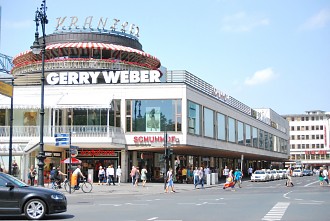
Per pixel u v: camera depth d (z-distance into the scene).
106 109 44.84
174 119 45.19
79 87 45.41
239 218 15.12
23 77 49.94
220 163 75.88
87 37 53.12
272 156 94.06
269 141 91.94
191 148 49.59
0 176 15.54
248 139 73.19
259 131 82.38
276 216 15.57
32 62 51.47
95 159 45.50
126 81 45.91
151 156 50.84
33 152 42.25
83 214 16.86
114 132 43.72
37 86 45.59
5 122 45.25
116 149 45.38
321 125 167.62
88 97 44.34
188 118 46.00
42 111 26.48
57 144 31.17
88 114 44.91
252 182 57.88
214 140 54.94
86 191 33.38
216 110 56.38
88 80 46.38
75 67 50.06
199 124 49.62
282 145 109.56
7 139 42.12
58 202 15.41
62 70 49.84
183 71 46.38
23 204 15.16
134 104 45.44
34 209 15.16
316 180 65.25
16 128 43.53
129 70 49.06
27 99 43.38
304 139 169.12
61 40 53.28
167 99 45.41
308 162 167.00
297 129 170.25
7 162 41.12
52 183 34.53
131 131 45.22
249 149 73.12
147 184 43.62
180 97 45.34
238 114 67.50
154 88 45.47
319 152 166.25
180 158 59.00
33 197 15.21
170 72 46.47
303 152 168.38
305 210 17.66
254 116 79.75
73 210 18.56
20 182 15.86
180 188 39.56
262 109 98.81
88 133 42.47
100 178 41.91
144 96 45.47
